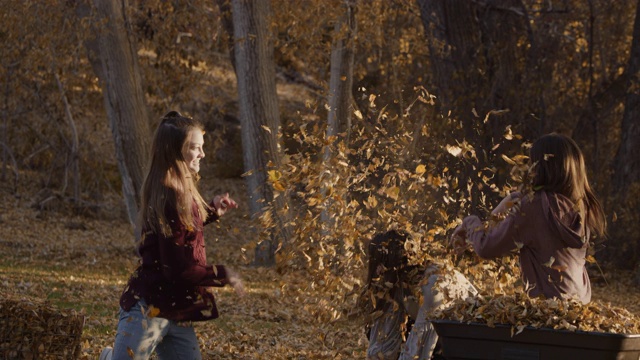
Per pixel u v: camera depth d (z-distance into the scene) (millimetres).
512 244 3932
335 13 15547
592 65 21109
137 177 16297
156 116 20953
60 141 24938
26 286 11828
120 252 18500
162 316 3949
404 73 20203
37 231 21391
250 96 16234
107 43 15977
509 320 3430
